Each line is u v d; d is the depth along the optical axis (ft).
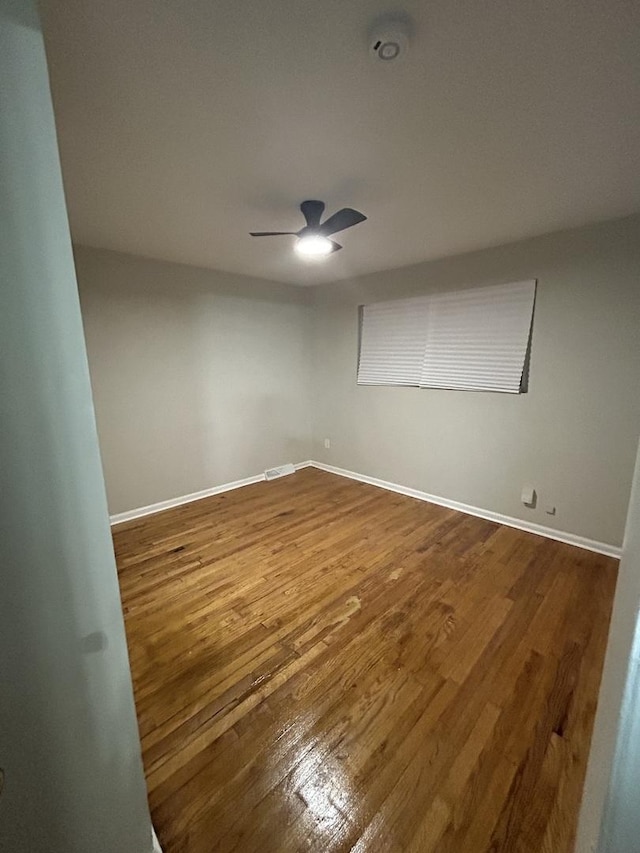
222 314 12.60
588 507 9.17
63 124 4.71
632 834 1.63
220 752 4.45
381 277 12.60
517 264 9.57
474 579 7.95
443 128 4.85
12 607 2.31
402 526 10.52
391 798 3.99
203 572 8.23
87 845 2.94
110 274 10.07
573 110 4.48
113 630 2.79
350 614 6.86
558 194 6.79
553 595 7.41
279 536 9.94
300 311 15.01
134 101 4.32
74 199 6.88
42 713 2.53
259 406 14.14
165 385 11.50
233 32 3.42
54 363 2.28
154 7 3.16
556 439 9.51
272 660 5.82
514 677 5.50
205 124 4.77
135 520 10.99
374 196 6.83
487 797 3.99
